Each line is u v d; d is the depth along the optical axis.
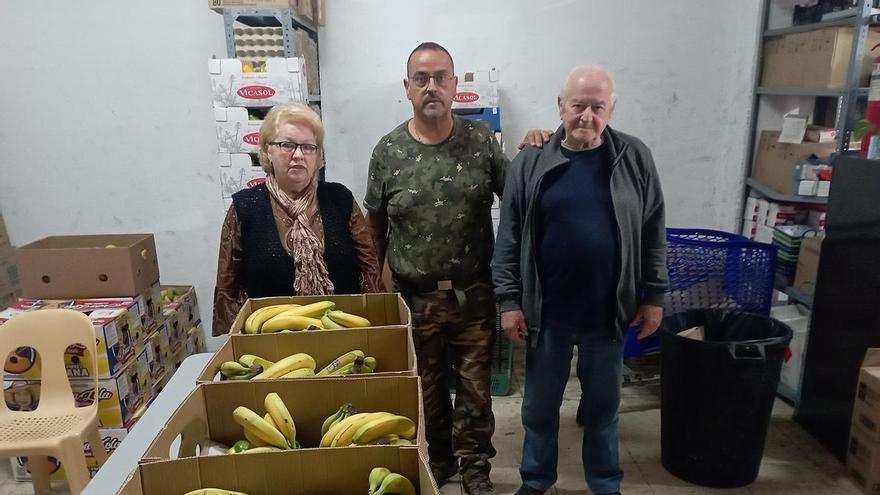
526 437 2.04
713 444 2.09
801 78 2.60
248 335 1.22
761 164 2.96
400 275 1.99
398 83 2.96
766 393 2.02
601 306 1.80
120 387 2.17
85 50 2.87
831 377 2.31
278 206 1.63
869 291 2.10
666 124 3.07
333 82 2.96
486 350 2.05
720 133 3.09
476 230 1.94
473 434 2.09
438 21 2.89
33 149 3.00
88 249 2.27
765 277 2.53
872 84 2.20
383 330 1.24
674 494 2.12
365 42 2.91
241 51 2.45
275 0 2.38
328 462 0.87
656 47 2.96
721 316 2.32
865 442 2.08
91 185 3.06
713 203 3.20
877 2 2.22
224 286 1.67
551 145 1.77
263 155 1.60
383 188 1.98
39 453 1.87
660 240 1.82
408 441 1.02
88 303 2.27
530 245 1.80
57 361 2.06
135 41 2.86
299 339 1.23
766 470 2.23
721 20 2.93
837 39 2.36
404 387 1.05
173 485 0.85
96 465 2.12
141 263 2.38
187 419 1.00
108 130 2.98
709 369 2.01
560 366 1.91
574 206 1.74
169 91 2.93
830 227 2.29
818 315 2.38
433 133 1.90
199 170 3.04
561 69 2.96
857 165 2.14
